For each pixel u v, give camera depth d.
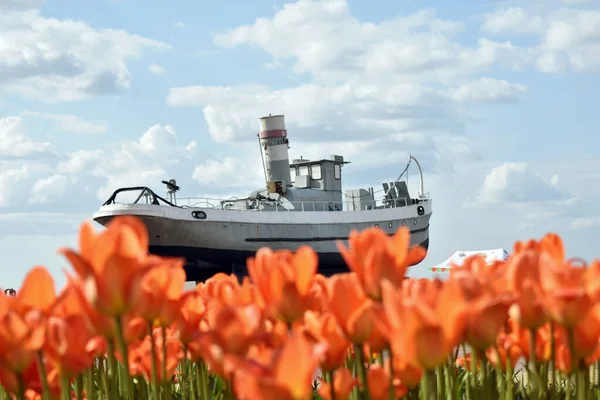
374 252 2.29
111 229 2.05
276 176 61.75
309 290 2.45
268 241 54.09
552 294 2.16
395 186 63.25
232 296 2.82
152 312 2.65
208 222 52.12
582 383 2.47
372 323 2.29
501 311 2.19
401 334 1.86
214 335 1.96
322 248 55.81
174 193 53.97
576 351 2.31
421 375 2.51
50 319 2.37
